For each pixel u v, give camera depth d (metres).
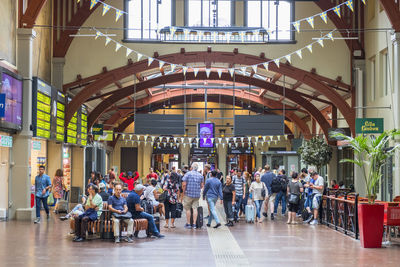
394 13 16.59
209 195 14.17
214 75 26.41
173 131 23.11
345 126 24.00
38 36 18.62
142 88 25.80
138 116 23.00
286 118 35.66
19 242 10.73
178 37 21.27
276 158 30.66
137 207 11.55
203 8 21.22
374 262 8.59
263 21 21.28
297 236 12.16
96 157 28.62
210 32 20.36
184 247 10.20
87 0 20.78
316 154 24.36
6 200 15.60
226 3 21.31
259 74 26.48
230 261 8.57
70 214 12.11
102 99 27.30
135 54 21.34
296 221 16.19
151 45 21.36
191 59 21.36
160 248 10.04
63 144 20.88
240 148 39.03
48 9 20.03
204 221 16.12
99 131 25.20
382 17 18.59
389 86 17.84
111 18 21.28
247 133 23.41
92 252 9.46
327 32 21.27
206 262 8.46
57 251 9.55
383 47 18.53
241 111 39.50
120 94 25.47
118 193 11.05
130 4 21.30
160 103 36.56
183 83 32.59
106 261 8.49
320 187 15.12
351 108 21.03
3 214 15.39
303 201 17.81
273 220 16.61
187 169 20.11
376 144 10.93
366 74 20.73
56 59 20.62
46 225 13.94
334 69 21.30
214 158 39.81
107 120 34.12
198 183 14.08
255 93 33.31
